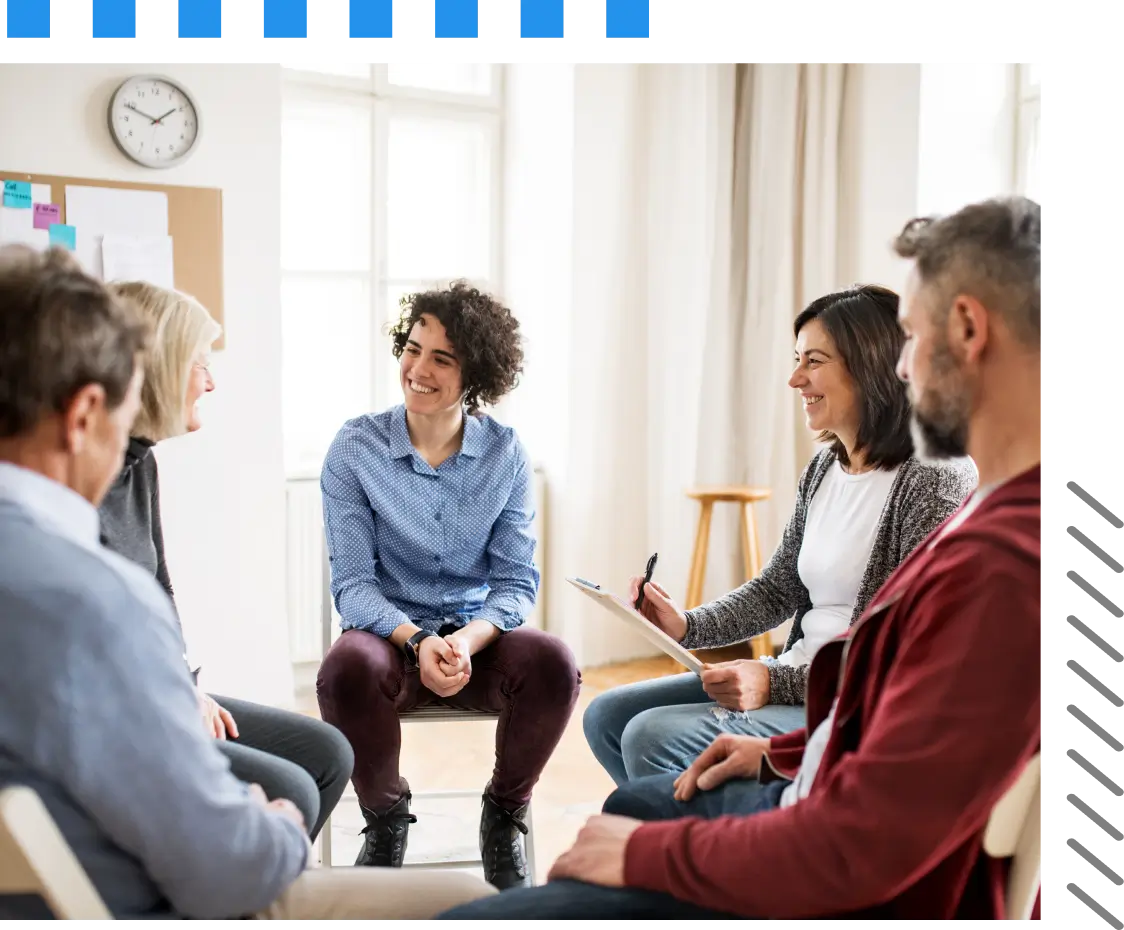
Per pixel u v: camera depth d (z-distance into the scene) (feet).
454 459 8.12
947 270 3.39
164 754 3.23
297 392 13.99
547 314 14.17
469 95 14.34
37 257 3.50
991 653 3.19
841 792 3.35
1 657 3.10
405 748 11.16
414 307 8.02
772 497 14.58
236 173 11.34
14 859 3.00
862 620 3.66
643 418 14.33
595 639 14.38
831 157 14.19
